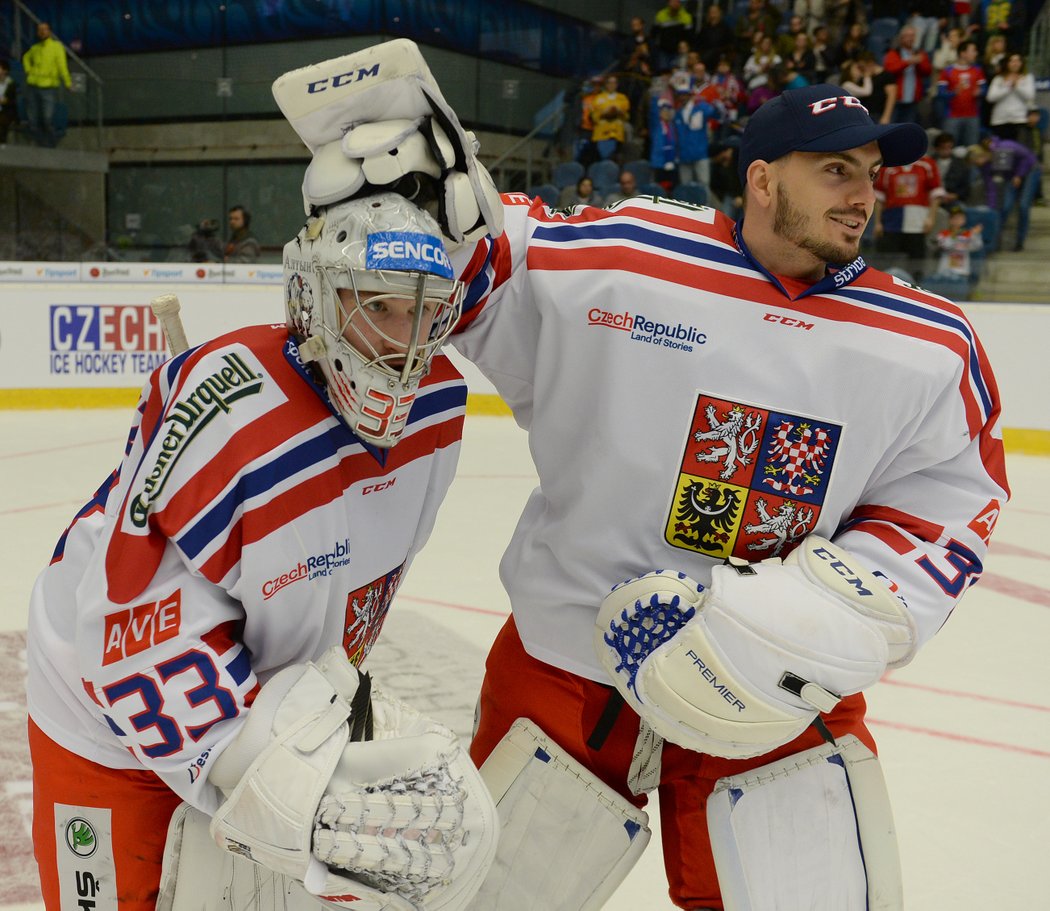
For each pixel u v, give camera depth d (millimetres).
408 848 1102
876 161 1430
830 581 1413
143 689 1124
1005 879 2234
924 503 1543
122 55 8781
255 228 8805
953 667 3424
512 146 9641
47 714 1271
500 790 1620
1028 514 5664
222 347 1188
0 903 1940
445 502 5250
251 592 1176
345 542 1251
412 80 1155
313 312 1162
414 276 1128
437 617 3543
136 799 1241
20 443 6512
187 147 8812
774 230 1455
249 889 1216
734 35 9727
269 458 1160
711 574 1460
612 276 1492
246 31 8742
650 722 1483
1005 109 8547
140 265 7977
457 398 1395
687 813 1632
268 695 1126
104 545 1154
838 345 1465
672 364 1485
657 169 9414
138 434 1253
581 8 9906
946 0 9273
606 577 1580
